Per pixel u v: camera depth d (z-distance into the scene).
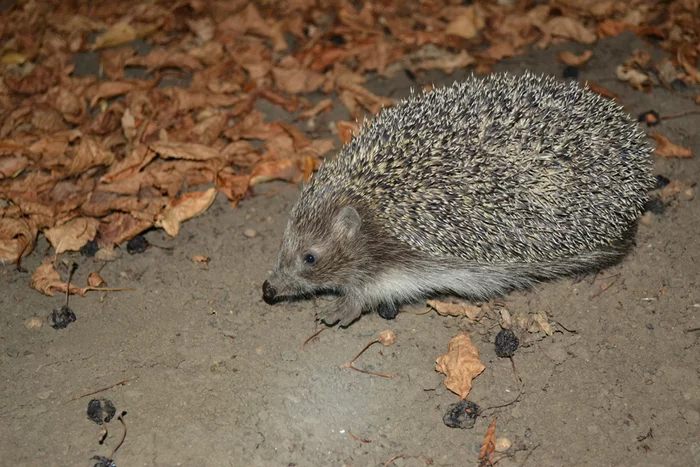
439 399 0.49
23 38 0.76
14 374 0.50
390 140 0.52
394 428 0.47
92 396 0.49
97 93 0.69
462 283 0.53
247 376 0.50
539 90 0.51
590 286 0.54
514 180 0.49
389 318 0.54
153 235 0.59
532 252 0.51
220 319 0.53
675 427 0.46
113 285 0.55
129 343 0.52
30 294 0.55
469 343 0.50
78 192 0.60
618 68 0.69
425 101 0.53
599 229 0.50
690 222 0.57
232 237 0.58
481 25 0.77
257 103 0.69
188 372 0.50
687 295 0.53
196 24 0.77
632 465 0.45
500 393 0.49
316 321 0.53
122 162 0.62
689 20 0.73
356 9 0.80
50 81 0.71
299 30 0.77
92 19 0.78
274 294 0.53
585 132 0.50
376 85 0.71
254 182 0.62
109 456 0.46
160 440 0.47
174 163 0.62
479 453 0.46
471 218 0.50
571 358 0.50
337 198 0.52
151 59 0.73
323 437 0.47
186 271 0.56
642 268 0.54
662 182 0.59
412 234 0.51
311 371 0.50
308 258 0.53
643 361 0.49
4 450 0.46
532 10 0.77
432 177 0.50
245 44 0.75
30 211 0.59
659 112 0.65
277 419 0.48
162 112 0.67
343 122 0.66
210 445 0.46
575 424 0.47
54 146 0.64
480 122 0.50
